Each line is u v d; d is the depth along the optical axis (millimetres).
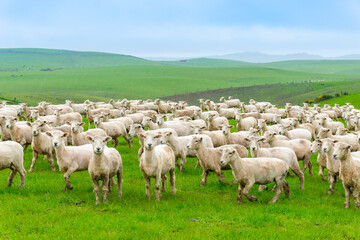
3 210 12430
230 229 11273
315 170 19734
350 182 13211
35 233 10898
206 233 10977
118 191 14617
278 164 13969
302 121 30969
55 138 14320
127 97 179125
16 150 14750
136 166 20219
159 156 14180
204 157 16250
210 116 27766
